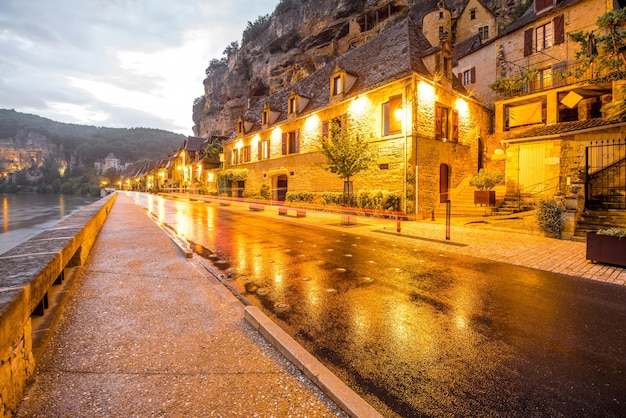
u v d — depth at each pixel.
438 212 15.47
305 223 13.49
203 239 9.48
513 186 15.31
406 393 2.41
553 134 13.16
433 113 15.55
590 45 14.77
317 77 24.09
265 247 8.25
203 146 49.66
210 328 3.30
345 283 5.20
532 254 7.21
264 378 2.44
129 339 3.01
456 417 2.14
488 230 10.88
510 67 21.56
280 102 27.06
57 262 3.30
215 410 2.07
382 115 15.92
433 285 5.09
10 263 2.89
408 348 3.10
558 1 19.42
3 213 37.09
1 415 1.82
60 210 42.50
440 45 15.95
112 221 13.16
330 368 2.75
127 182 119.25
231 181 30.14
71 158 160.12
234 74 68.19
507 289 4.88
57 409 2.03
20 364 2.13
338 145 13.42
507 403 2.29
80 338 3.00
